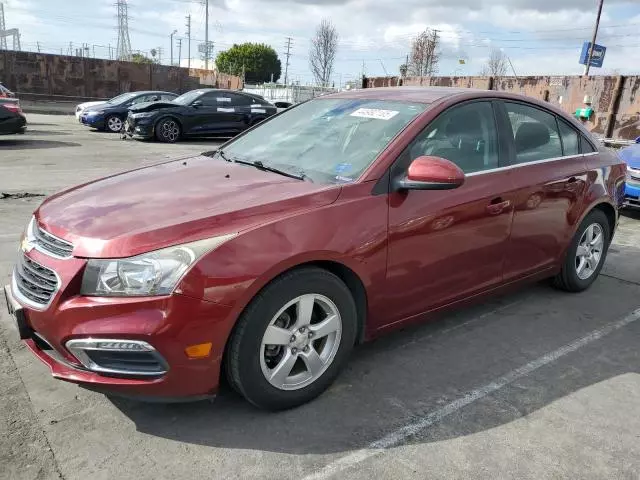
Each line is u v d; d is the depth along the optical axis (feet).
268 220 8.65
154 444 8.48
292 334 9.11
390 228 9.89
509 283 12.94
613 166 15.52
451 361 11.47
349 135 11.37
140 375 8.06
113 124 57.11
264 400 9.04
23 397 9.50
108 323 7.82
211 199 9.25
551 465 8.39
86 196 9.93
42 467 7.87
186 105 50.65
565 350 12.17
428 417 9.48
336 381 10.48
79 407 9.30
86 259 8.04
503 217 11.95
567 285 15.20
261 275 8.31
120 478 7.75
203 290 7.93
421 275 10.69
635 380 11.02
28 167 32.37
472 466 8.29
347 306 9.66
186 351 8.02
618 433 9.25
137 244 7.95
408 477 8.00
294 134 12.40
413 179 9.71
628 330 13.33
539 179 12.81
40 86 95.30
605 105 40.04
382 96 12.54
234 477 7.86
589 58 83.05
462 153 11.51
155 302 7.80
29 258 8.85
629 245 21.07
